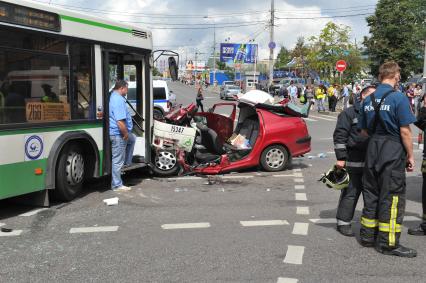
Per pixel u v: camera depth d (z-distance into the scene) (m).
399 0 54.22
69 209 7.01
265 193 8.13
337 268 4.77
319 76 38.44
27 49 6.61
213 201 7.54
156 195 7.93
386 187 5.08
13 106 6.42
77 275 4.58
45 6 6.91
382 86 5.19
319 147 14.57
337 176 5.79
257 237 5.73
